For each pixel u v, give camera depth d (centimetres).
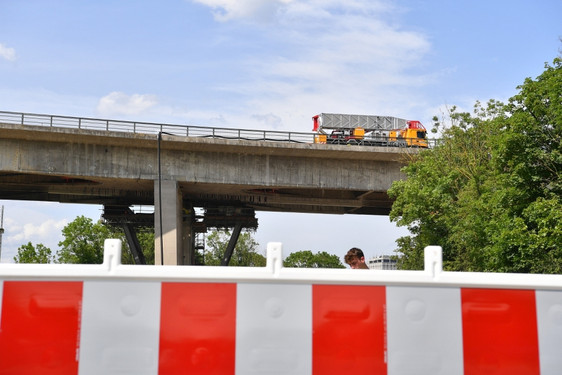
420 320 291
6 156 4556
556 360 293
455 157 3494
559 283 295
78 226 8531
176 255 4834
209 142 4831
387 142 5484
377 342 288
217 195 5956
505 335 292
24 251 7581
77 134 4553
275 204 6419
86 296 282
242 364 283
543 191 2294
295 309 287
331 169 5166
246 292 286
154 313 283
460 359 290
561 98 2206
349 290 290
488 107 3603
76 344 279
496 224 2411
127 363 280
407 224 3525
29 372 276
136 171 4831
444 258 3488
